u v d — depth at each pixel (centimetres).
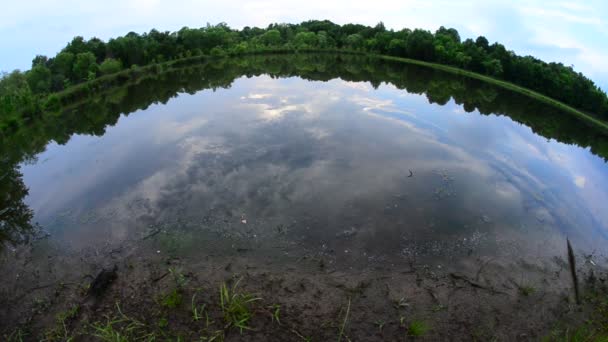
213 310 1103
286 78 5100
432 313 1122
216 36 7306
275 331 1038
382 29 8294
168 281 1231
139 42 5700
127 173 2092
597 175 2270
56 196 1856
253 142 2531
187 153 2361
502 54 5403
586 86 3884
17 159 2397
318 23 9250
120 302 1138
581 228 1644
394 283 1248
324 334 1036
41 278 1276
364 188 1917
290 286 1218
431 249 1448
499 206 1794
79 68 4434
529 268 1352
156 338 1009
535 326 1088
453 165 2247
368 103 3675
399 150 2456
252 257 1376
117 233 1530
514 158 2442
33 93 3809
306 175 2048
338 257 1384
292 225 1580
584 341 994
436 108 3641
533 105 4069
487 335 1053
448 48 6391
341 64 6656
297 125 2903
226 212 1675
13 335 1041
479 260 1391
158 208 1712
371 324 1075
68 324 1065
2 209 1756
